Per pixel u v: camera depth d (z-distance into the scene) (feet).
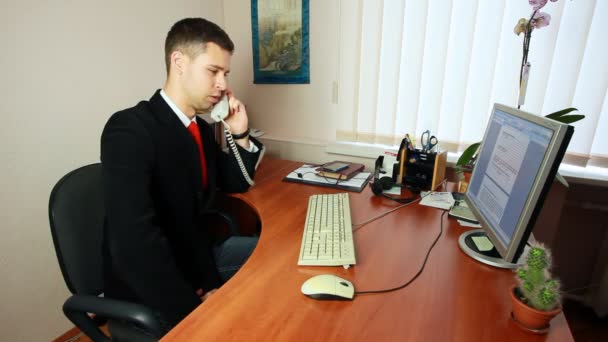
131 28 5.09
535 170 2.20
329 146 6.36
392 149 5.86
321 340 2.04
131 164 3.08
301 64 6.34
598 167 4.88
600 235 5.29
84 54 4.54
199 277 3.88
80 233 3.10
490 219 2.82
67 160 4.59
